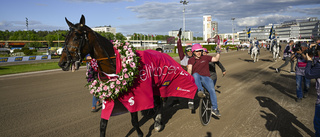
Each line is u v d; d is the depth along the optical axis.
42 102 5.84
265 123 4.20
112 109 3.04
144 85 3.17
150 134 3.72
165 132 3.80
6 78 10.18
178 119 4.44
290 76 9.91
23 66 15.64
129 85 3.04
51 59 20.38
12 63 17.03
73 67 2.98
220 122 4.27
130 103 3.10
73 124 4.22
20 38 104.62
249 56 23.44
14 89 7.58
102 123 3.00
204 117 4.20
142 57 3.28
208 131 3.84
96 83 3.16
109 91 2.94
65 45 2.90
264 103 5.56
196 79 4.11
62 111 5.05
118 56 3.10
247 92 6.80
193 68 4.24
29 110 5.13
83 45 2.91
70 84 8.45
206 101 4.18
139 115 4.69
